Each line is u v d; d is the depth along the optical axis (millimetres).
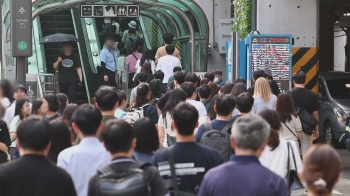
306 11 33719
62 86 33281
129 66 37281
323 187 7742
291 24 33750
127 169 9531
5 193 9672
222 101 14141
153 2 40375
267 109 13500
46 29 52781
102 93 13883
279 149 12977
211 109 16297
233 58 31141
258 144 9070
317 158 7824
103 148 11539
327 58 64938
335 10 65750
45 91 34000
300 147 19172
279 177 8992
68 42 33688
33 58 46781
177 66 28828
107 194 9227
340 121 32500
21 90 20641
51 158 12523
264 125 9141
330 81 35625
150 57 33750
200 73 37938
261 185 8883
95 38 50438
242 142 9055
